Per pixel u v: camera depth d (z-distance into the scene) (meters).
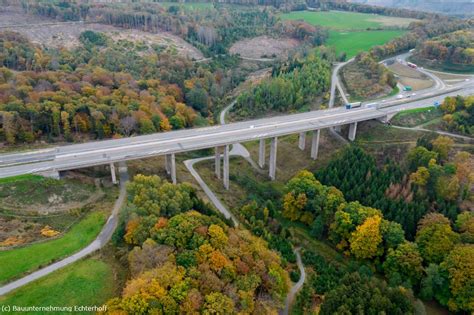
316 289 108.50
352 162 154.38
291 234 133.50
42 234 111.75
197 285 88.25
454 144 159.75
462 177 132.50
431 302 107.06
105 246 109.00
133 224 106.94
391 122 188.00
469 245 107.19
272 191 161.75
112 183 140.12
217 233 102.19
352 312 88.75
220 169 172.88
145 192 118.62
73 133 165.50
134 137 161.38
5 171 130.50
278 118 186.75
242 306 88.50
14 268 99.25
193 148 149.38
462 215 119.75
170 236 100.19
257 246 107.12
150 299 81.88
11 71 191.25
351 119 181.12
